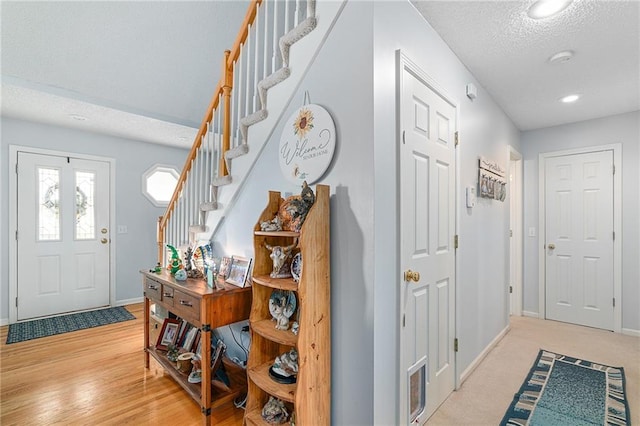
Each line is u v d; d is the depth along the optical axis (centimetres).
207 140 252
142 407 193
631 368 244
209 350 176
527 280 386
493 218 287
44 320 352
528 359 260
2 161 337
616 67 236
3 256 338
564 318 359
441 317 196
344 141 146
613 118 333
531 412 188
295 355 161
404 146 157
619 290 326
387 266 143
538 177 379
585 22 185
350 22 146
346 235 144
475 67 237
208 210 236
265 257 170
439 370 193
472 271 242
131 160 427
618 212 328
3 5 225
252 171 203
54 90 278
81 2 241
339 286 146
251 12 217
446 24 188
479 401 199
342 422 144
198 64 319
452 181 212
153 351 238
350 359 141
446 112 206
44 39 248
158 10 268
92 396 204
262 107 189
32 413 186
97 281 399
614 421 180
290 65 172
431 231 185
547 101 299
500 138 310
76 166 383
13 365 247
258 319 167
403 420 153
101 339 301
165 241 313
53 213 368
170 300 209
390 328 145
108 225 408
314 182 159
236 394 188
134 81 303
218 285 197
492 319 283
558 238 365
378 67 139
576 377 229
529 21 185
